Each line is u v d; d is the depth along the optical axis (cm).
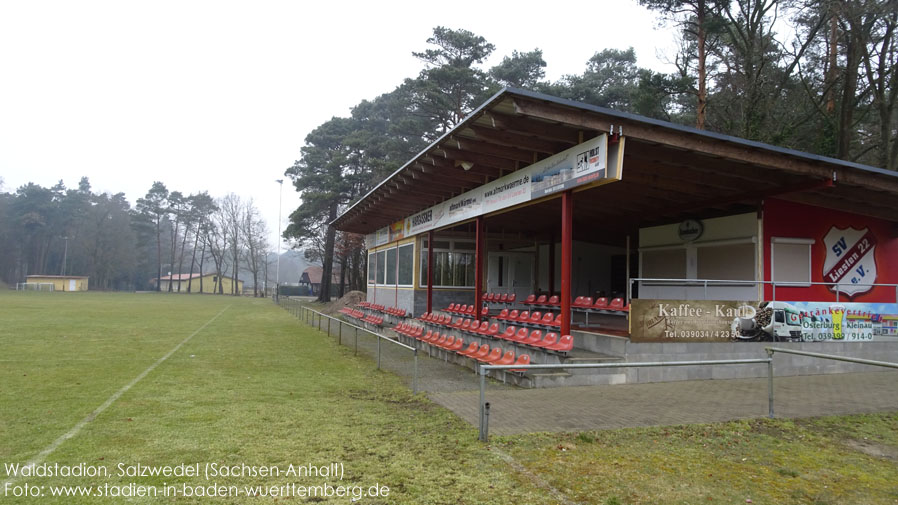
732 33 2156
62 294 5625
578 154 909
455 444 553
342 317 2788
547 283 2164
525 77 3266
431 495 420
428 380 961
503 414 683
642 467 491
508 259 2127
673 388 881
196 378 934
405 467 484
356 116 4525
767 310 1043
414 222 1981
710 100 2312
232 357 1227
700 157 995
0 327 1791
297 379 956
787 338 1053
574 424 632
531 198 1080
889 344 1142
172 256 8112
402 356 1313
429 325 1681
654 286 1455
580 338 1098
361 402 767
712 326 998
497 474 466
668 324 969
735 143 913
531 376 878
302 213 4028
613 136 845
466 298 2059
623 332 1044
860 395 845
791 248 1180
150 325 2055
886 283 1277
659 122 845
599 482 451
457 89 3206
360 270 4525
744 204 1242
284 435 586
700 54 1995
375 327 2011
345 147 4150
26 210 8250
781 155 962
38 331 1697
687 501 416
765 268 1145
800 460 524
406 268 2119
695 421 655
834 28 1992
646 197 1313
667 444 562
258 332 1884
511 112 859
